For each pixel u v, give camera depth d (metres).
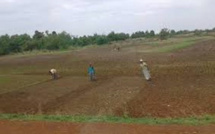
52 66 46.59
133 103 18.77
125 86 25.17
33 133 10.84
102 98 20.80
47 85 27.75
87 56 58.28
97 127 11.34
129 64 42.25
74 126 11.54
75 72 37.72
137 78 29.59
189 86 23.77
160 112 16.42
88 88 25.22
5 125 11.88
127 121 12.45
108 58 52.06
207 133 10.50
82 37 116.56
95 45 106.88
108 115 16.02
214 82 24.94
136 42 100.25
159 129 11.00
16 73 40.12
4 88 26.80
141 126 11.40
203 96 19.86
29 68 45.97
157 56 50.03
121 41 116.88
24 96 22.69
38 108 18.70
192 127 11.21
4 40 96.31
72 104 19.42
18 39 99.62
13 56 77.12
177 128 11.10
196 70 32.38
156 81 27.06
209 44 65.69
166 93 21.41
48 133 10.80
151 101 19.08
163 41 91.38
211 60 39.94
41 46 100.06
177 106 17.53
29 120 12.70
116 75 32.69
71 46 106.38
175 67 35.72
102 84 26.97
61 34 110.75
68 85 27.33
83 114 16.70
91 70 30.28
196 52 52.12
